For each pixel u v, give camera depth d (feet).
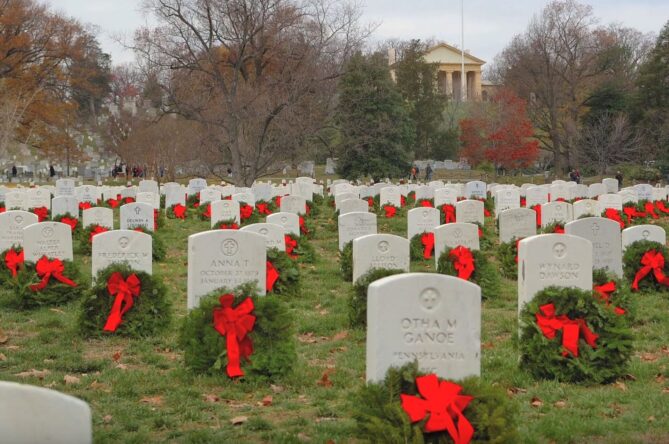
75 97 290.76
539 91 216.13
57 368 32.86
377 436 20.79
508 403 22.13
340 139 186.19
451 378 22.45
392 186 110.73
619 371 30.55
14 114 178.50
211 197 100.42
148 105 237.45
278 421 26.17
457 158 251.19
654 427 25.46
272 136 142.00
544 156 247.29
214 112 145.89
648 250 49.67
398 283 22.21
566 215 75.61
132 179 208.54
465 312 22.53
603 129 199.11
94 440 23.95
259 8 138.41
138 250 41.45
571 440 24.25
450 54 342.85
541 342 30.73
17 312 43.83
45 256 45.65
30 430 14.65
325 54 142.00
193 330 31.22
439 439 20.90
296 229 62.59
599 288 40.45
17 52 209.67
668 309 44.78
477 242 51.80
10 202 92.43
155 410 27.30
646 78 212.43
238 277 34.91
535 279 33.71
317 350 35.88
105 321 37.93
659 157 200.44
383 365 22.18
